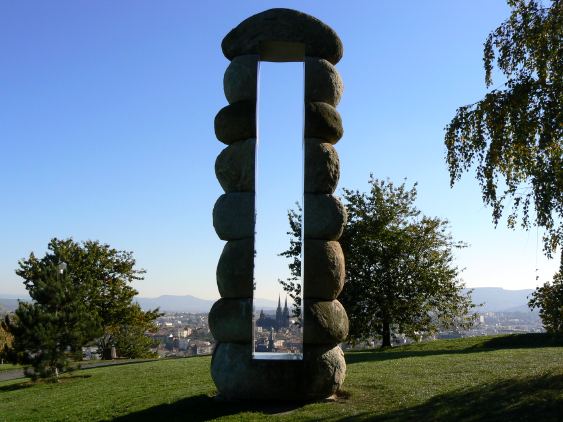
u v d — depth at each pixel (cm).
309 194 1162
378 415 970
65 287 2073
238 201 1157
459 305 3080
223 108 1217
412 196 3116
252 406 1083
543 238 1440
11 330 1956
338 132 1208
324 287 1130
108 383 1662
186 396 1230
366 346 3194
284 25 1212
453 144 1469
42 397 1590
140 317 3791
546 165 1370
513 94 1362
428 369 1457
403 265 2986
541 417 879
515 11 1462
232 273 1130
